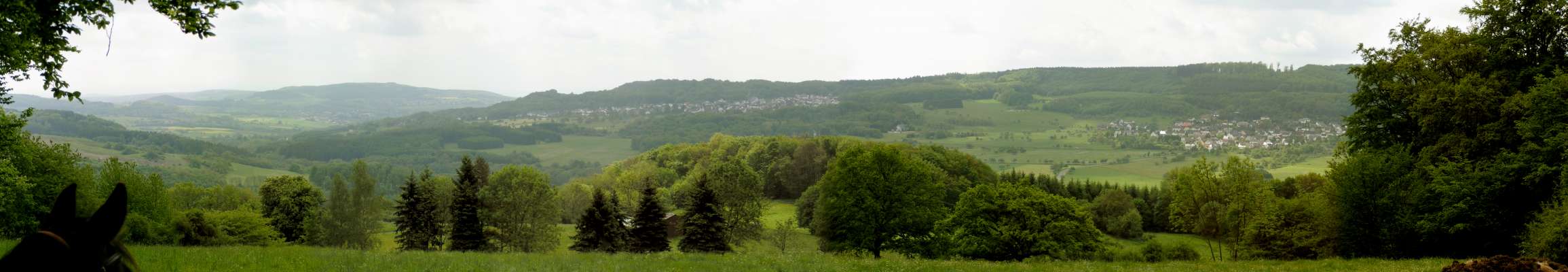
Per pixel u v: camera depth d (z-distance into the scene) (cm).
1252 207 4269
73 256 196
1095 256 5678
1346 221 3809
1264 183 4341
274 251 2805
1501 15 3509
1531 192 3253
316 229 7456
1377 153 3831
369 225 7756
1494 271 1853
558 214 7588
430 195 6781
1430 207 3550
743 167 8662
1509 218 3278
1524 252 2956
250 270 2058
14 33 1278
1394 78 3875
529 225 7262
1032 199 5428
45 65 1404
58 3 1294
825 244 5759
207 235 5425
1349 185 3778
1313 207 4125
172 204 5425
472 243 6706
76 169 4316
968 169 13312
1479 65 3588
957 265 3066
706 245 6438
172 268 1970
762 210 8550
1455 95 3409
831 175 5650
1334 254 3947
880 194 5288
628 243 6644
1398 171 3662
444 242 7094
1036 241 5359
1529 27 3412
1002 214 5459
